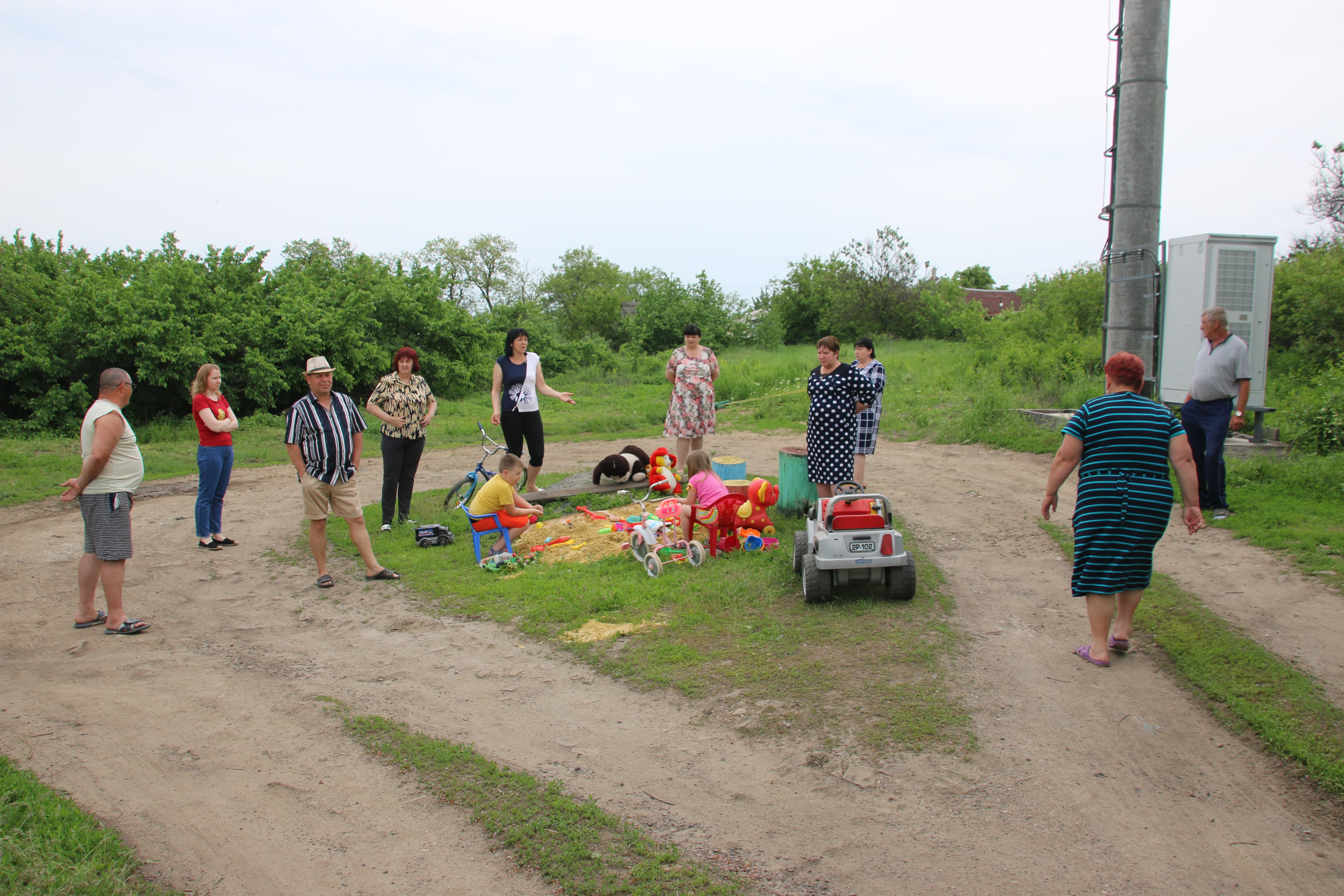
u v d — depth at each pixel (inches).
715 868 121.0
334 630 232.8
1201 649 183.2
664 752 155.8
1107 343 426.0
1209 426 280.8
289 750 161.5
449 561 293.1
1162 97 402.3
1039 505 331.6
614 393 1018.1
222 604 258.2
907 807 134.5
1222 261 380.2
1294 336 665.6
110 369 236.5
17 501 422.6
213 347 737.6
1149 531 175.6
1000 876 117.3
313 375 260.8
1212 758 145.5
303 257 2202.3
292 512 393.1
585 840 128.2
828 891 115.1
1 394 687.7
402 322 958.4
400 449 344.5
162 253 856.3
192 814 139.6
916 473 414.9
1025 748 150.8
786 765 148.6
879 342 1461.6
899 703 168.1
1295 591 212.4
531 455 367.2
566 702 179.0
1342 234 808.3
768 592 234.1
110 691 191.6
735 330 1683.1
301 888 119.9
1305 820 128.2
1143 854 121.5
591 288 3107.8
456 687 189.6
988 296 2287.2
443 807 139.8
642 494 368.5
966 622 211.9
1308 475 308.5
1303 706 156.3
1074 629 205.3
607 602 233.1
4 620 243.1
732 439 590.9
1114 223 418.3
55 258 820.0
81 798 144.4
